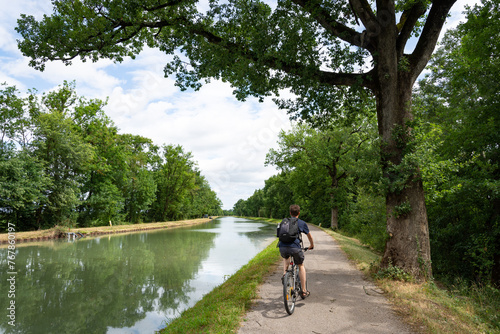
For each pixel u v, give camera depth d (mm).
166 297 8578
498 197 9672
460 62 11992
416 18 8227
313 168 30203
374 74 8344
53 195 28359
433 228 12539
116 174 38969
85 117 34719
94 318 7086
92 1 9523
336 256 11281
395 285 6586
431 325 4285
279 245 5117
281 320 4531
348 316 4723
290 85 9156
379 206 13250
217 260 14523
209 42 10078
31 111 29484
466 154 11398
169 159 57000
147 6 9617
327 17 8297
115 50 11539
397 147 7797
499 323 4766
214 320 4539
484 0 10750
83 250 18469
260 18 9008
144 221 53812
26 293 9141
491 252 10172
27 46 9789
